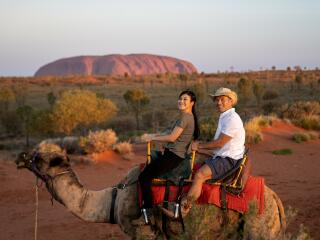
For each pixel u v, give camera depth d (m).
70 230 12.44
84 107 56.62
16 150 48.97
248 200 6.77
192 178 6.93
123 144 24.31
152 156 7.27
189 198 6.72
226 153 6.84
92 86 191.62
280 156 23.53
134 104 81.81
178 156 7.00
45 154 7.56
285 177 18.67
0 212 14.76
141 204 7.09
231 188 6.81
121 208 7.33
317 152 24.55
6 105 94.38
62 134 60.72
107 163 22.62
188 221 6.73
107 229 12.26
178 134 6.96
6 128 70.19
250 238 6.75
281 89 131.38
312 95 106.81
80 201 7.48
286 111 37.16
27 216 14.21
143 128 67.50
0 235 12.51
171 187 6.98
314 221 11.62
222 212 6.83
